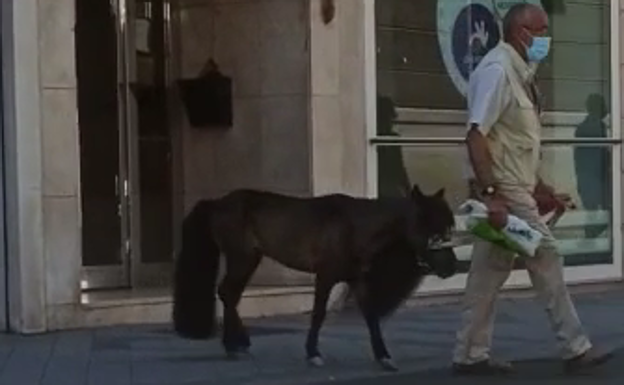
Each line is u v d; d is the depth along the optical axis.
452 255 10.07
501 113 9.52
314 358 10.30
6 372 10.13
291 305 13.22
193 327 10.52
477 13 14.86
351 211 10.04
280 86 13.67
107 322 12.36
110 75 14.10
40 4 11.89
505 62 9.49
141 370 10.17
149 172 14.34
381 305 10.09
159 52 14.41
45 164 11.96
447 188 14.56
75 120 12.13
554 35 15.60
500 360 10.38
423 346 11.42
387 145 14.07
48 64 11.95
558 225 15.53
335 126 13.60
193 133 14.33
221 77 14.05
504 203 9.50
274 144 13.73
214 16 14.11
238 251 10.47
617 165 16.08
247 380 9.75
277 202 10.36
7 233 12.04
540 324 12.80
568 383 9.53
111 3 14.10
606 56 16.06
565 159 15.73
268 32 13.72
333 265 10.09
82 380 9.77
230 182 14.08
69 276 12.14
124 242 14.09
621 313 13.76
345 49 13.72
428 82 14.47
